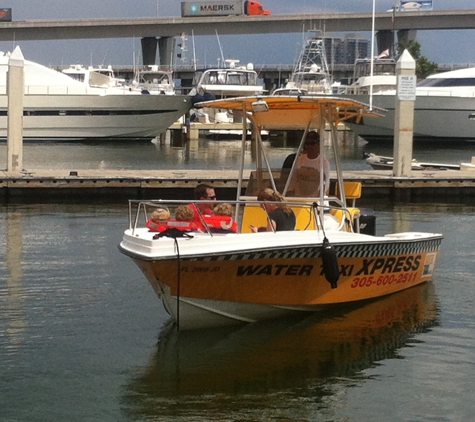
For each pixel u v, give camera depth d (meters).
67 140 52.09
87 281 12.19
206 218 9.41
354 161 42.41
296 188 10.49
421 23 87.12
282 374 8.35
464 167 28.39
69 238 16.08
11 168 25.22
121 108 52.03
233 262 9.07
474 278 12.52
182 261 8.74
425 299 11.21
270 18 89.88
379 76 58.53
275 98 9.67
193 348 9.12
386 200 24.12
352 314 10.46
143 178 23.09
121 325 9.95
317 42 73.38
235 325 9.90
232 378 8.23
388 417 7.35
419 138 53.16
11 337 9.45
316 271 9.84
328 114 10.28
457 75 52.22
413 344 9.30
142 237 9.01
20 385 8.01
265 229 9.94
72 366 8.54
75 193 23.08
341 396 7.80
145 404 7.58
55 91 50.78
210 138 65.38
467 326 9.98
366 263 10.47
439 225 18.56
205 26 91.38
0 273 12.70
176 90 73.88
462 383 8.14
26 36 90.38
